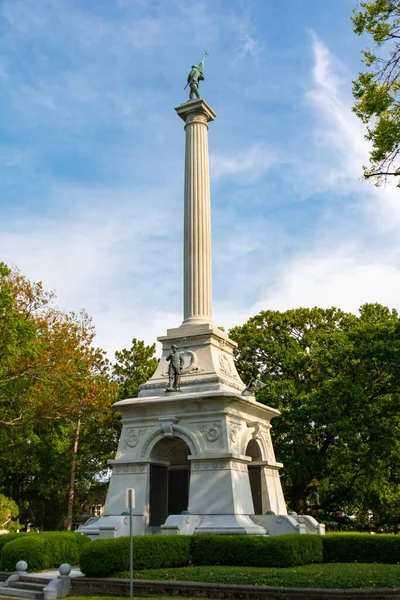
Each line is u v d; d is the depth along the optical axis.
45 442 50.97
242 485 25.31
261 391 42.22
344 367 40.94
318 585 15.91
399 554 21.34
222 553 20.47
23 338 35.28
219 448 25.27
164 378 29.11
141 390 29.22
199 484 25.05
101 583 18.28
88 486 59.06
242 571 18.23
